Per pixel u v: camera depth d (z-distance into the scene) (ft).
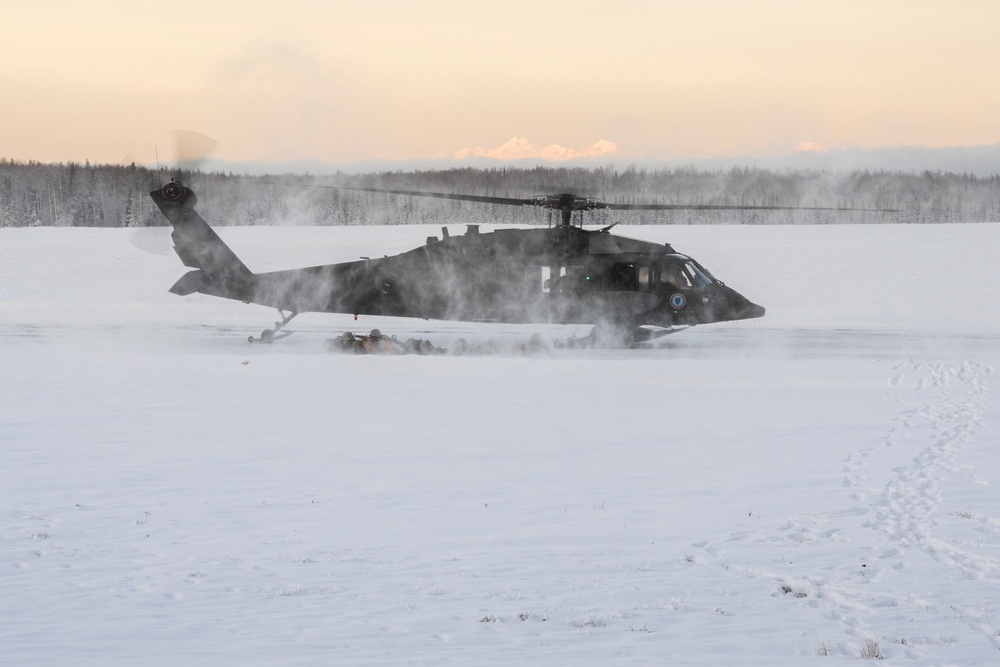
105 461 75.25
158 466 73.46
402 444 82.07
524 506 61.16
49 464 74.13
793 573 46.24
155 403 103.71
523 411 98.48
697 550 50.78
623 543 52.31
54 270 314.35
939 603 41.16
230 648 34.42
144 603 41.06
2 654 33.35
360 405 102.12
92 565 48.01
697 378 119.55
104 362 132.16
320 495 64.44
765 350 154.61
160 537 53.98
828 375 123.24
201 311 242.78
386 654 33.81
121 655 33.35
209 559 49.21
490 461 75.31
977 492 63.72
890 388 114.83
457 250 141.59
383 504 61.98
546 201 135.64
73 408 100.58
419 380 118.21
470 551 50.72
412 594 42.68
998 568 46.75
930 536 52.95
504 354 147.02
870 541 52.21
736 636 36.47
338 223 625.82
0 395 109.29
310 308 151.94
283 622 38.17
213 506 61.46
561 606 40.65
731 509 60.13
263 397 107.45
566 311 139.13
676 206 125.08
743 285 290.56
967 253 327.67
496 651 34.32
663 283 139.03
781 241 375.66
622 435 85.92
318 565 47.93
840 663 33.17
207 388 114.01
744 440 83.56
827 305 260.21
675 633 36.86
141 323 205.46
